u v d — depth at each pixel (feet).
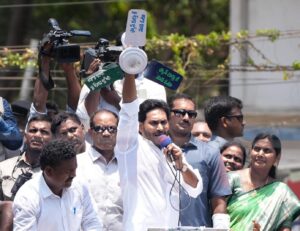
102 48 46.96
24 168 46.21
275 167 46.80
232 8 74.08
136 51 41.50
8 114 48.70
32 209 41.65
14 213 41.96
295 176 64.18
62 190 42.04
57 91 58.95
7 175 46.01
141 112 43.37
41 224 41.73
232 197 46.21
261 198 45.85
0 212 42.96
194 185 42.75
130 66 41.63
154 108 43.21
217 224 44.32
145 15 41.70
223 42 61.00
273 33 61.98
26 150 46.39
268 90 70.18
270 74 69.97
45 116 46.55
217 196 44.68
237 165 48.21
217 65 62.90
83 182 42.70
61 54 46.96
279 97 69.92
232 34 66.18
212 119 49.73
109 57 46.88
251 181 46.37
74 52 47.11
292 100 69.62
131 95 42.37
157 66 43.57
